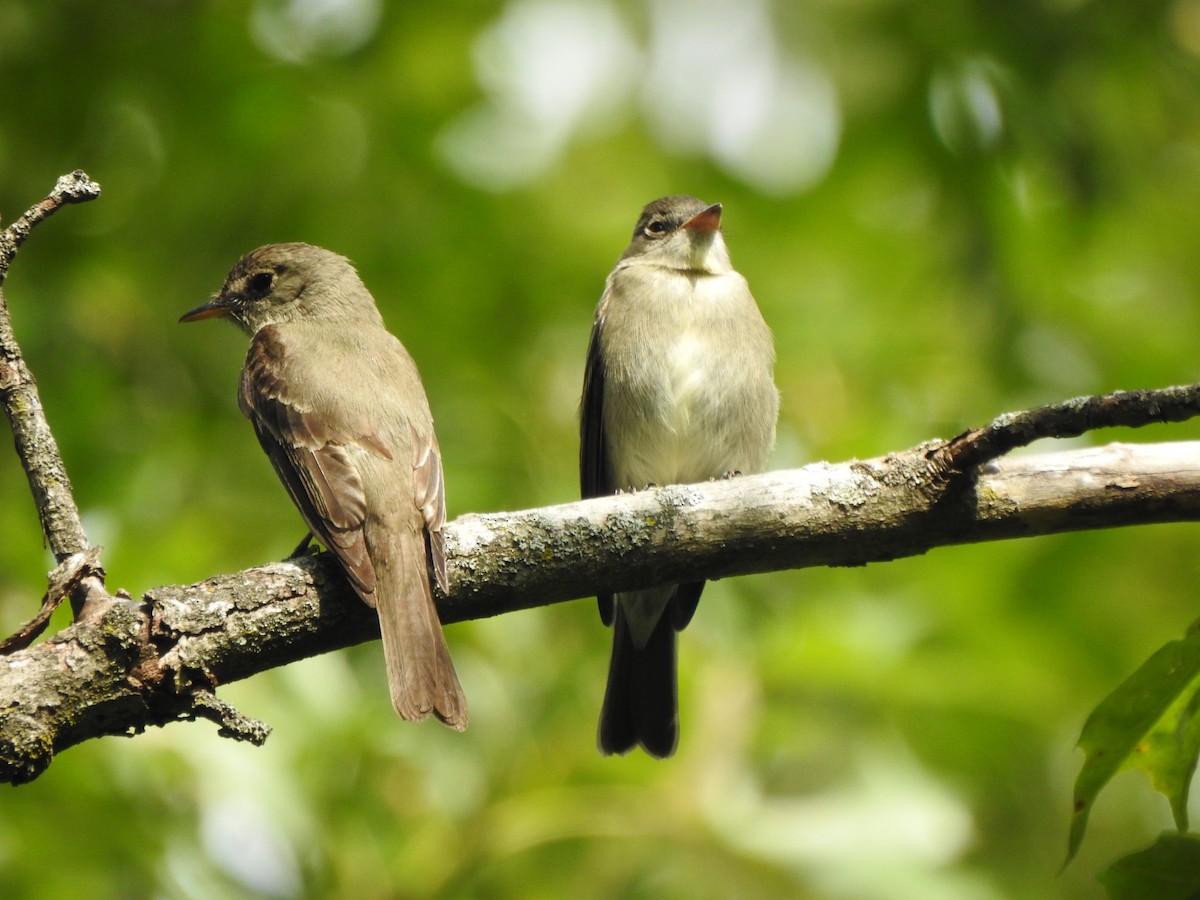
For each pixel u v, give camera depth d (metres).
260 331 9.09
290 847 9.10
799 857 9.57
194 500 11.07
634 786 9.67
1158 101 13.21
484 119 12.82
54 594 6.06
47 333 11.42
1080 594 11.56
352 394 8.12
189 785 9.09
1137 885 5.25
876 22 13.34
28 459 6.40
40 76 11.80
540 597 6.95
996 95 12.78
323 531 7.47
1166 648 5.57
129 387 11.59
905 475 6.87
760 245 13.50
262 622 6.39
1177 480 6.75
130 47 11.88
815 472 6.96
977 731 10.66
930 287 13.09
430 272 12.29
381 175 12.35
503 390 11.84
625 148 14.05
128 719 6.00
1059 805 12.73
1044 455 6.89
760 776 10.16
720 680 10.10
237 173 12.06
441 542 6.86
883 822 9.92
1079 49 12.76
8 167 11.71
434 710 6.59
